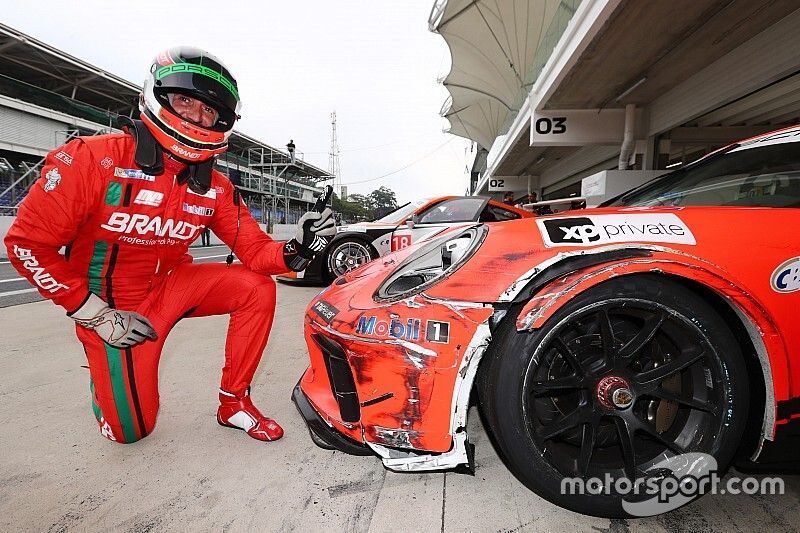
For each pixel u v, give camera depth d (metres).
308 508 1.02
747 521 0.98
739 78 4.80
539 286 0.93
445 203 4.19
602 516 0.95
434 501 1.05
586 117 7.13
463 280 0.99
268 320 1.40
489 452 1.29
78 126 14.64
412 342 0.97
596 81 5.85
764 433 0.95
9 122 12.78
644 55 5.07
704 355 0.93
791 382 0.93
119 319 1.11
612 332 0.96
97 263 1.17
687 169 1.69
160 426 1.46
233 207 1.41
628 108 6.75
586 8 4.51
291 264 1.35
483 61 16.06
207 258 8.27
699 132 6.57
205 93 1.06
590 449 0.96
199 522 0.98
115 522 0.98
